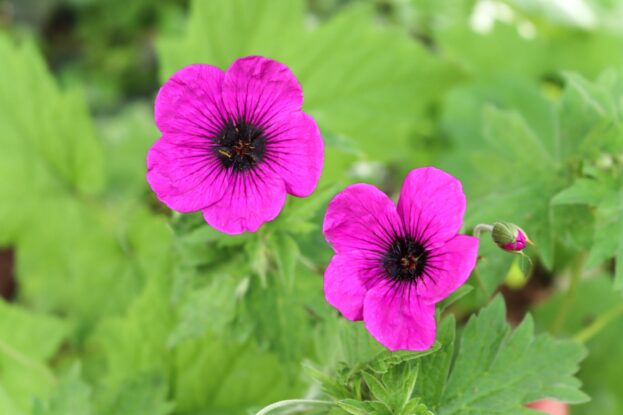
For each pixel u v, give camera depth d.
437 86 0.39
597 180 0.28
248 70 0.24
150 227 0.38
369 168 0.49
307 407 0.26
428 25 0.52
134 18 0.59
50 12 0.63
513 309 0.45
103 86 0.59
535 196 0.29
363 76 0.38
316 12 0.55
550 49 0.43
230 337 0.28
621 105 0.29
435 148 0.42
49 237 0.41
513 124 0.30
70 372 0.31
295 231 0.26
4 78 0.40
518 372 0.26
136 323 0.33
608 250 0.27
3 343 0.35
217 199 0.25
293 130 0.24
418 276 0.23
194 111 0.24
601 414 0.36
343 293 0.24
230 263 0.28
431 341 0.23
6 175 0.40
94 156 0.42
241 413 0.33
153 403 0.31
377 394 0.24
